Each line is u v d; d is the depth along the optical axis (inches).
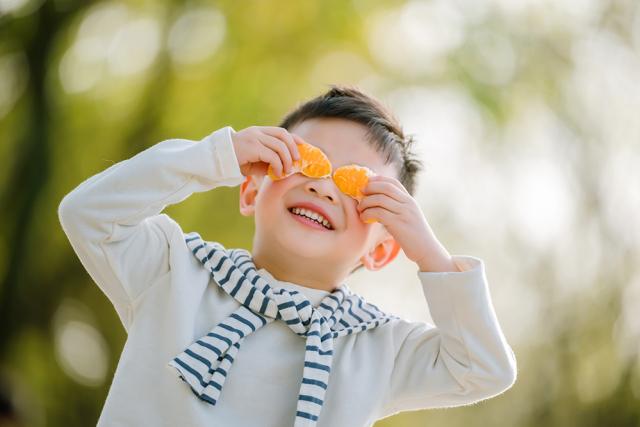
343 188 99.9
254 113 339.6
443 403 100.5
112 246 94.3
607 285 339.9
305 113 109.3
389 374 99.3
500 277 350.9
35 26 330.0
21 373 331.9
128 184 93.1
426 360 99.9
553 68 351.6
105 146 339.9
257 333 96.6
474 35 352.8
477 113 345.7
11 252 324.5
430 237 98.9
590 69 351.3
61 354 343.6
